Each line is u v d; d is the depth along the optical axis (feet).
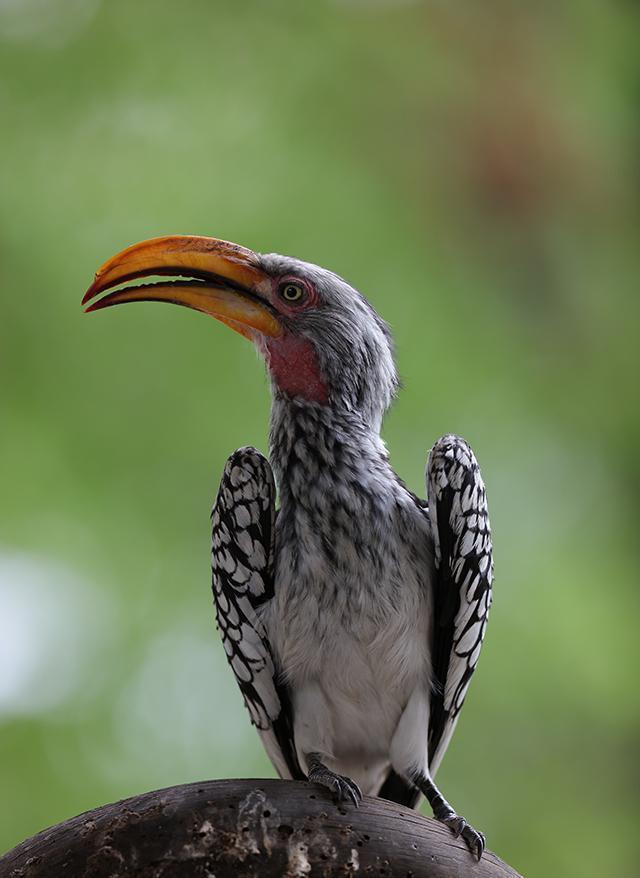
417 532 23.48
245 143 38.55
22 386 35.88
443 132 39.34
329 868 19.08
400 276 37.88
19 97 37.83
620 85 40.19
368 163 38.99
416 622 23.07
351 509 23.11
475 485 24.36
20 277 36.29
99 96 38.32
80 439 35.63
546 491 36.76
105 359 36.01
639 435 38.06
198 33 39.11
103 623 35.06
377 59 39.78
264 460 24.41
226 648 24.91
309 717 23.04
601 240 39.60
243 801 19.20
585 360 38.60
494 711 34.40
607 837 34.22
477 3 40.01
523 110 39.55
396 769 23.15
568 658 34.83
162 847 18.89
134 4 38.75
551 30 40.34
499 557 35.27
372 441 24.53
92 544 35.50
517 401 37.63
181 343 36.09
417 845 19.48
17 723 34.01
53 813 33.22
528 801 34.09
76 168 37.50
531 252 38.93
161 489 35.47
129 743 34.12
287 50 39.60
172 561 35.12
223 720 34.37
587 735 34.71
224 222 37.22
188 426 35.68
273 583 24.16
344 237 37.88
